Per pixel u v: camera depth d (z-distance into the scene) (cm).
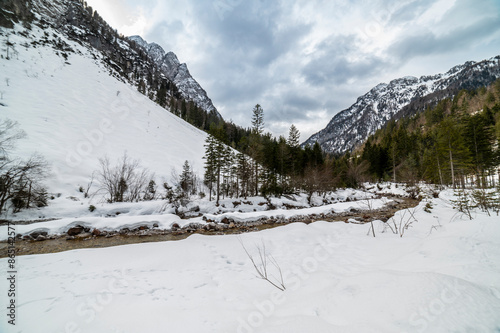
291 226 906
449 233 515
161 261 532
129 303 316
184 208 1616
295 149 3494
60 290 362
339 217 1398
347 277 333
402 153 3797
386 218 1111
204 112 8944
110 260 539
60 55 4806
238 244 686
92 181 1906
